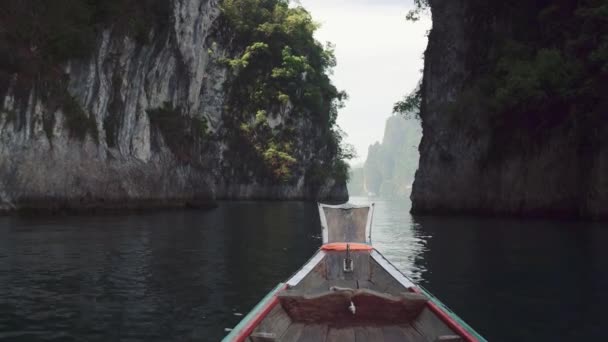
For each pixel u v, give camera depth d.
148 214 40.06
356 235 12.30
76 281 12.14
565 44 37.31
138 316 9.12
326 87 111.56
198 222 32.62
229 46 97.44
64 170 36.53
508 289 11.48
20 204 33.69
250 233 25.47
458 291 11.31
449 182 44.69
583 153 34.59
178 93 55.62
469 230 27.33
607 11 32.53
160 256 16.55
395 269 9.38
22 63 34.47
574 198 35.53
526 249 18.61
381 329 6.68
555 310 9.66
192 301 10.23
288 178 97.25
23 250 17.42
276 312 6.63
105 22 41.03
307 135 105.25
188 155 55.12
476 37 45.91
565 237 22.66
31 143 34.84
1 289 11.16
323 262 10.43
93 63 40.19
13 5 35.28
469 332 5.57
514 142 39.06
